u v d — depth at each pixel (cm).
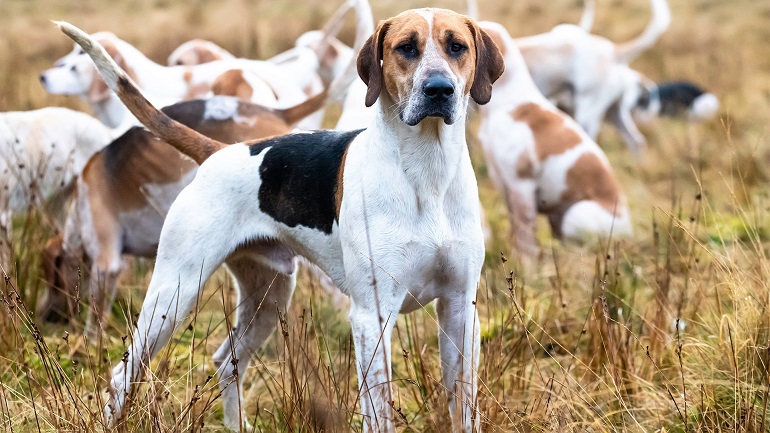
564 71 1714
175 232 731
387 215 652
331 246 703
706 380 748
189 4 3266
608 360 765
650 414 739
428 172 650
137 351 732
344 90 961
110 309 983
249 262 793
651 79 2438
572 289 1037
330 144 715
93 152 1222
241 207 734
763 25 2931
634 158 1753
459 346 683
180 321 732
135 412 689
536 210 1306
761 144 1664
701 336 830
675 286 964
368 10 936
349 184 671
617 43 2722
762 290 800
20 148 1173
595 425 703
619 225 1241
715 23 2989
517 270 1091
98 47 774
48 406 709
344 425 679
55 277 1009
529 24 2947
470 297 678
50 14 3102
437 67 633
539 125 1288
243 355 796
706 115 2031
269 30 2653
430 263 663
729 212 1329
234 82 1122
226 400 786
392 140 654
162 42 2494
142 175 962
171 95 1236
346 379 701
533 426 690
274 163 722
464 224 669
